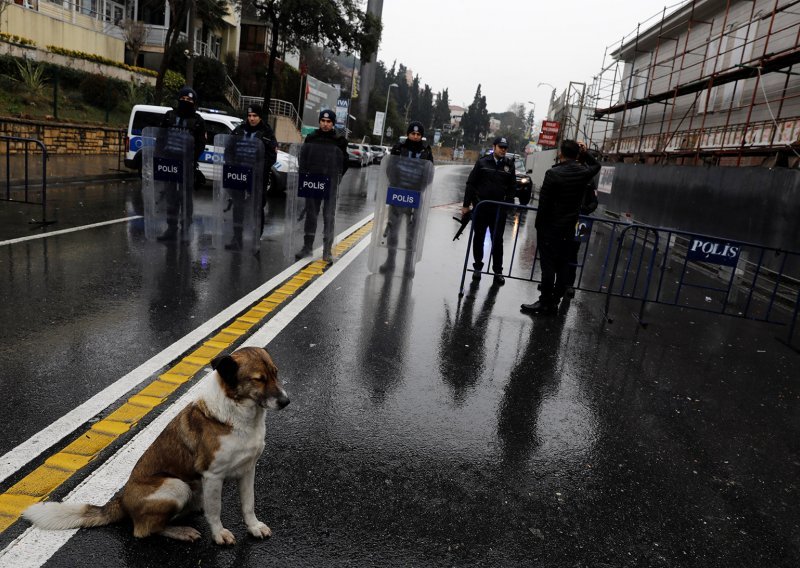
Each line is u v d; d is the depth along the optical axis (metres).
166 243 8.82
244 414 2.51
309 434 3.75
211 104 37.12
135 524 2.60
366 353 5.22
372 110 86.56
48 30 26.06
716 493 3.56
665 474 3.73
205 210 12.11
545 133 37.56
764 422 4.64
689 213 13.83
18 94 21.33
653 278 10.30
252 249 8.70
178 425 2.58
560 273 7.03
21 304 5.64
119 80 27.42
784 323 7.74
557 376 5.19
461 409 4.34
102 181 15.78
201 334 5.25
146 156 8.59
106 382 4.15
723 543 3.09
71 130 20.47
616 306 7.95
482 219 8.16
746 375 5.68
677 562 2.91
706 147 17.53
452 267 9.35
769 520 3.33
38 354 4.55
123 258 7.73
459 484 3.38
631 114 28.58
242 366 2.48
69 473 3.08
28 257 7.38
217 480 2.56
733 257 7.22
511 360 5.46
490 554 2.83
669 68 24.61
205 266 7.69
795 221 9.78
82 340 4.89
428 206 7.98
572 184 6.62
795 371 5.91
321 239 8.59
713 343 6.65
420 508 3.13
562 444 3.98
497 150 8.13
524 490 3.40
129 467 3.16
